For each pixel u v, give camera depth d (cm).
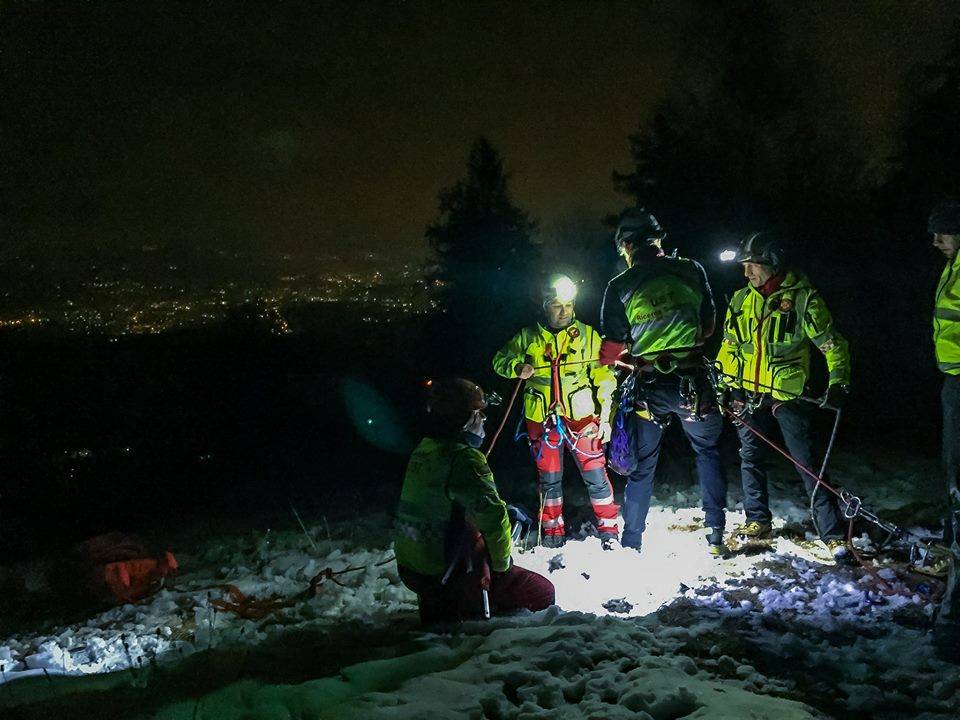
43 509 1169
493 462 1050
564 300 627
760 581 532
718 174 1625
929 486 762
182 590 621
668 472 855
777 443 946
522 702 353
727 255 602
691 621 467
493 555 454
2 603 621
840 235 1484
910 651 416
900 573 534
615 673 373
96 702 391
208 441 1544
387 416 1606
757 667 404
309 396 1758
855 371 1222
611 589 541
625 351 610
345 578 607
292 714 344
